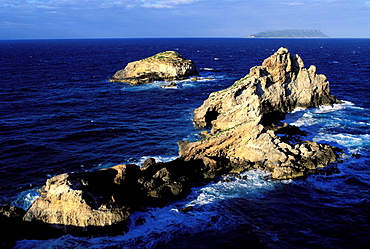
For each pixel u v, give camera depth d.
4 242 30.86
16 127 63.84
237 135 47.16
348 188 41.03
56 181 33.28
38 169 45.88
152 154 51.38
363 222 34.34
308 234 32.50
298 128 59.81
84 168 46.44
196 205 37.47
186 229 33.34
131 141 57.03
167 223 34.22
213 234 32.59
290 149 47.19
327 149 49.28
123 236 32.22
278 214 35.81
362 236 32.12
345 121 65.75
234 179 43.22
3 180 42.47
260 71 68.12
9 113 73.94
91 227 32.72
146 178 40.28
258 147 46.59
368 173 44.66
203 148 47.16
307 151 47.38
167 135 60.12
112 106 82.69
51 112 75.62
